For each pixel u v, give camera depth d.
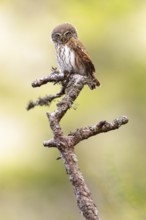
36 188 16.14
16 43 16.70
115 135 16.30
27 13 17.22
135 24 16.67
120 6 16.75
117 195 6.89
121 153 16.08
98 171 7.03
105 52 16.78
